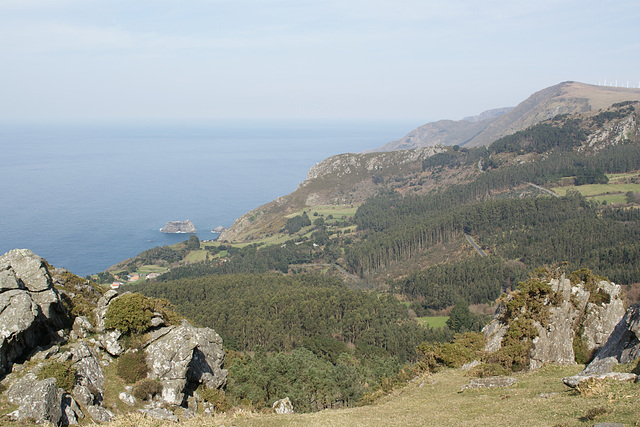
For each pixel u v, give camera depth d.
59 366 32.91
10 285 34.72
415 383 51.16
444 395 40.19
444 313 154.62
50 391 30.14
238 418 32.88
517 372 46.78
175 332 41.66
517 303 51.88
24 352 34.19
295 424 31.80
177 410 38.47
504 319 56.09
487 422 27.02
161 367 39.84
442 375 50.69
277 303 130.62
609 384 26.41
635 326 31.22
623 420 20.41
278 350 111.38
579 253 166.00
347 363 90.38
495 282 156.88
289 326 121.81
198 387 44.31
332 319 125.38
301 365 79.31
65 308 40.16
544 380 36.28
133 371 38.88
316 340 112.88
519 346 47.69
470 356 54.81
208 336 47.56
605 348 34.56
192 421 31.59
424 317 150.12
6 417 28.38
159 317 43.12
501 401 32.28
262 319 117.88
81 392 33.22
